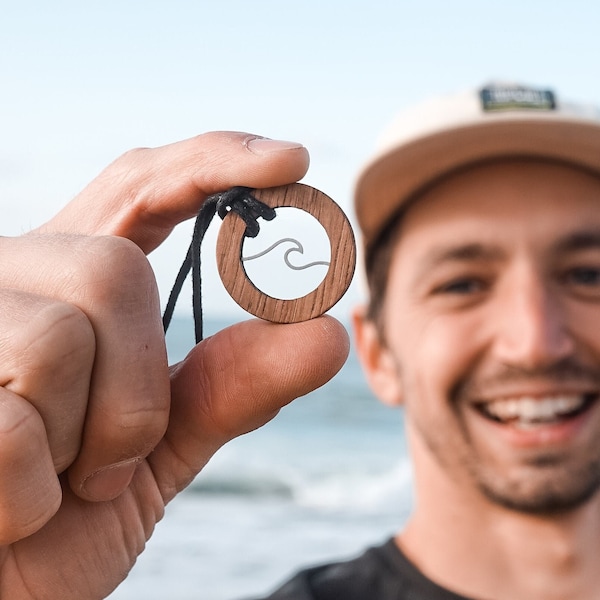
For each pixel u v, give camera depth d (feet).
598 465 1.81
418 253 1.89
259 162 1.13
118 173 1.21
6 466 0.97
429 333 1.86
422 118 1.91
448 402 1.85
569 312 1.81
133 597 5.25
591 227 1.81
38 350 0.98
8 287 1.05
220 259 1.15
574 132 1.80
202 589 5.49
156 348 1.06
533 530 1.79
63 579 1.16
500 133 1.83
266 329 1.15
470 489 1.82
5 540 1.00
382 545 1.90
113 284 1.03
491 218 1.83
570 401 1.82
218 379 1.16
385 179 1.89
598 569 1.80
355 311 2.17
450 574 1.81
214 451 1.19
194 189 1.17
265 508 8.02
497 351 1.81
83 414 1.03
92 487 1.09
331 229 1.14
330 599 1.82
